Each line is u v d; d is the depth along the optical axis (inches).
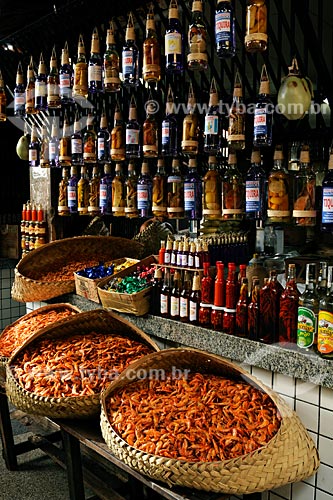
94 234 176.6
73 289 142.9
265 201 102.7
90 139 145.0
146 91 152.6
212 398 82.6
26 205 184.4
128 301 112.8
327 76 105.4
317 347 82.7
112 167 176.6
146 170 130.9
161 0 135.4
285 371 84.7
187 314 105.5
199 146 116.3
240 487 66.7
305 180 93.7
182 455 71.4
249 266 109.5
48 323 124.6
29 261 149.3
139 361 90.6
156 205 124.0
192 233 156.8
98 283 127.1
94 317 114.4
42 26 154.7
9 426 124.7
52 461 131.2
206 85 133.6
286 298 86.7
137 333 109.7
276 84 114.6
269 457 68.7
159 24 132.3
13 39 168.2
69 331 114.4
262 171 101.8
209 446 72.4
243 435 73.9
